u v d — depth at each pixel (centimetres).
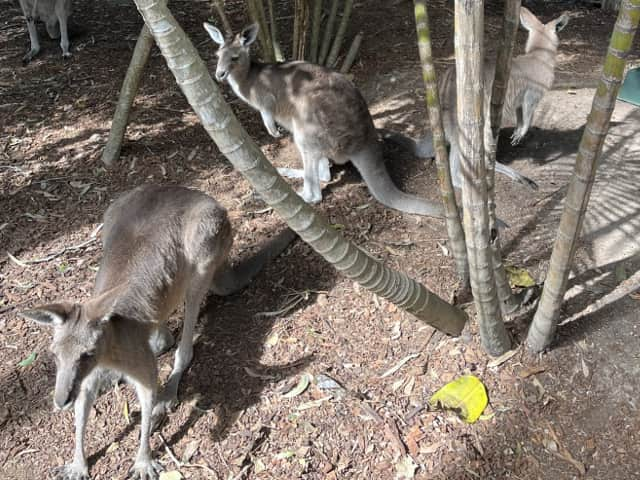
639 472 139
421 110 276
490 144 148
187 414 157
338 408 156
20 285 193
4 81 306
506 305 169
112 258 152
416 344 170
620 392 154
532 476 141
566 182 226
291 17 357
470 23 114
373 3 372
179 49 93
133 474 145
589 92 285
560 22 231
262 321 180
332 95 223
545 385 157
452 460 144
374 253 200
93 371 134
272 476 144
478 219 135
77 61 322
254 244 207
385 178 219
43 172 243
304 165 228
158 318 151
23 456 150
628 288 178
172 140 260
